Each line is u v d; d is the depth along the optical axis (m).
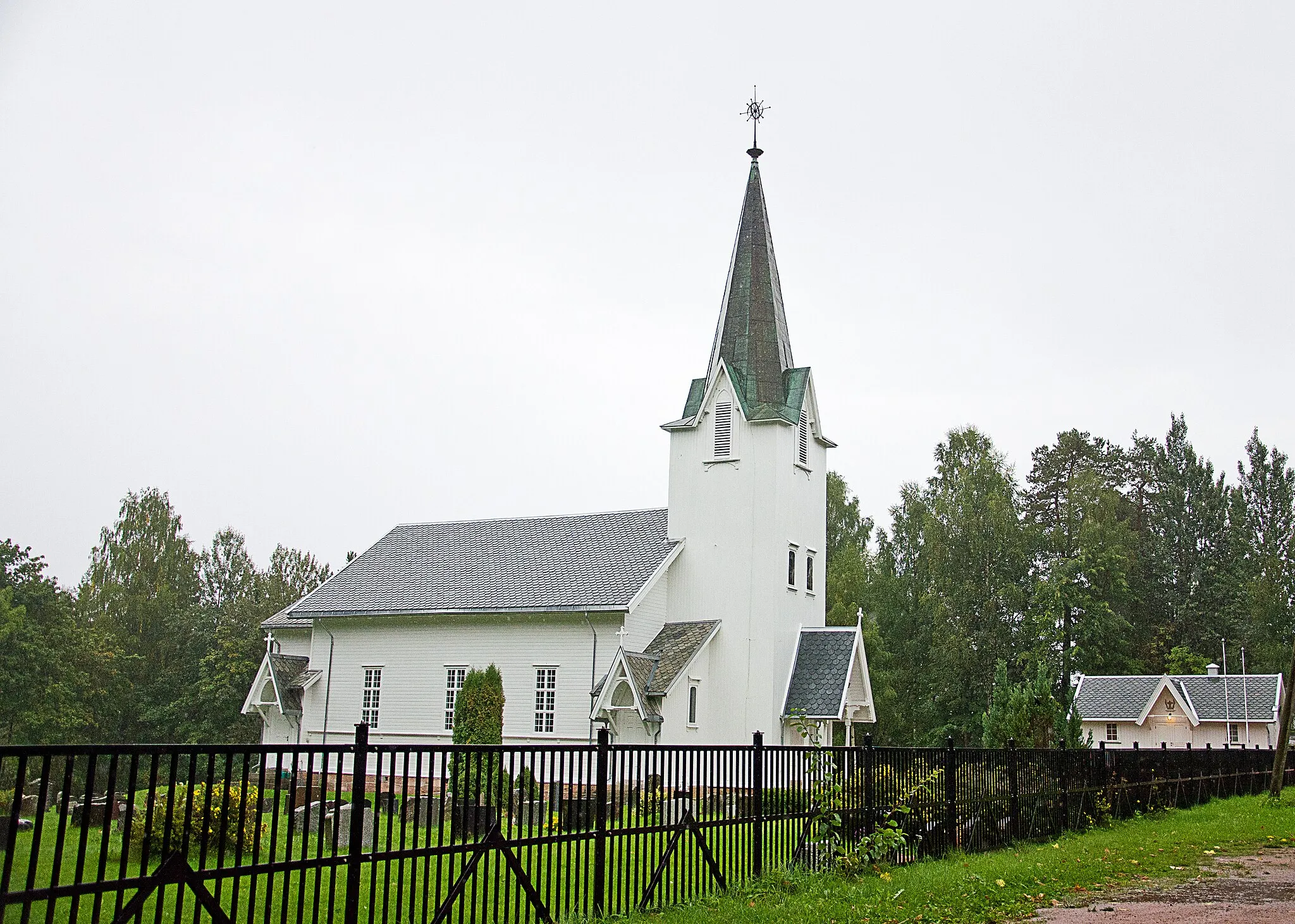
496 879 10.55
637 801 12.65
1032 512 85.19
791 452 42.12
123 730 70.19
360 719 43.41
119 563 82.69
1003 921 12.67
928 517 66.56
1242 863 17.86
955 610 64.31
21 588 61.09
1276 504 91.31
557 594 40.78
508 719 40.25
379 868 15.87
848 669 39.47
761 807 14.73
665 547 41.94
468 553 46.41
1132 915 12.98
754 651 39.69
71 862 15.72
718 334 43.94
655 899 12.72
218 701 67.25
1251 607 80.19
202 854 7.98
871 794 16.67
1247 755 35.81
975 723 62.69
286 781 33.53
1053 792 21.88
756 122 46.00
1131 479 94.38
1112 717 64.50
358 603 44.62
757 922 12.12
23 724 56.88
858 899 13.52
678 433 42.91
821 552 43.91
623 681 37.09
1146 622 83.44
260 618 70.69
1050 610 64.06
